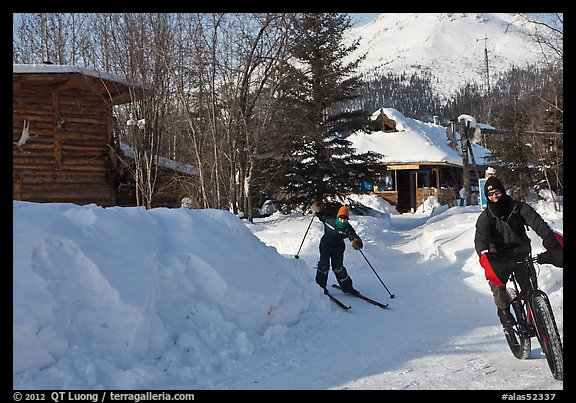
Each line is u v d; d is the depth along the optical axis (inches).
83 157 810.8
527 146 1035.3
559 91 767.7
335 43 977.5
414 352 226.5
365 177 1054.4
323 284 345.1
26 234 202.4
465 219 721.0
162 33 820.0
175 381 189.0
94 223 224.7
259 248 288.5
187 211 278.5
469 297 345.4
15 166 762.2
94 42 1017.5
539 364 204.4
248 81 810.8
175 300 225.3
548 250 200.5
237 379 193.0
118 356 192.4
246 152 856.3
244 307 239.1
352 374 198.1
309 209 1029.2
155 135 860.0
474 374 193.8
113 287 200.4
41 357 177.2
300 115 957.8
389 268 488.4
